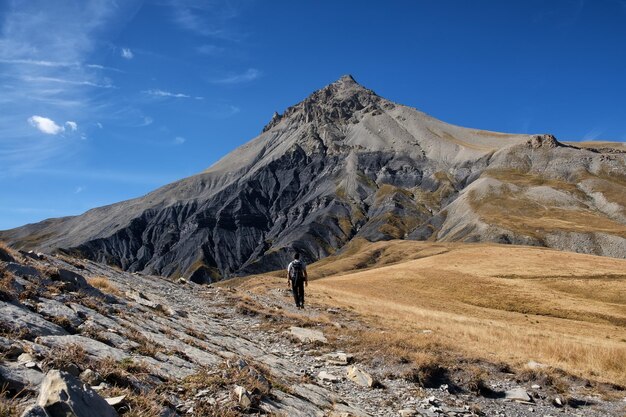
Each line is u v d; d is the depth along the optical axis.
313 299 38.84
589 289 86.94
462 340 23.48
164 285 31.19
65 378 5.68
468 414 12.98
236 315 24.20
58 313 10.60
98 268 28.50
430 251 197.50
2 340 7.77
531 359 19.45
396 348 17.89
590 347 24.03
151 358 9.84
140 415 6.48
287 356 17.20
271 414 8.55
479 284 90.50
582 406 14.77
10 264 13.15
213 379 9.27
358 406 12.29
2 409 5.34
